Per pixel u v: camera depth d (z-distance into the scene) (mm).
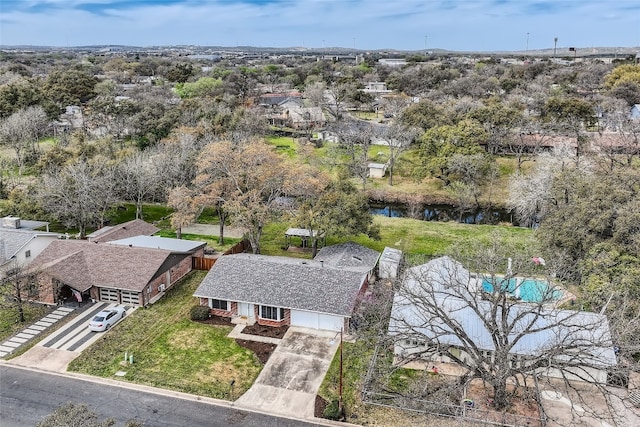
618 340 28453
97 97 112562
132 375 32281
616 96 113188
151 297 42125
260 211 47375
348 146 80688
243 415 28938
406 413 29125
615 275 36000
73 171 54375
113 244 46000
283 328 38000
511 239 56312
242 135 72500
